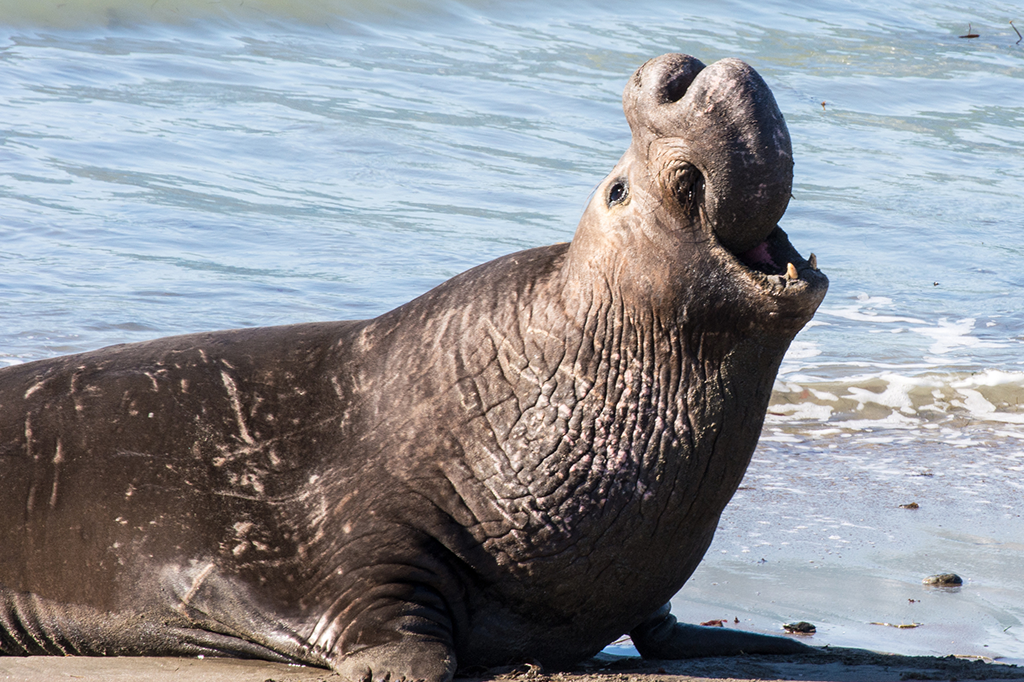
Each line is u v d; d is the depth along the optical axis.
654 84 17.48
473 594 19.14
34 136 69.56
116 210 60.62
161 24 92.25
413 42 95.50
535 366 19.11
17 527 20.17
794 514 33.28
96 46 86.75
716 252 17.78
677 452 18.69
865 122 90.12
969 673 21.27
